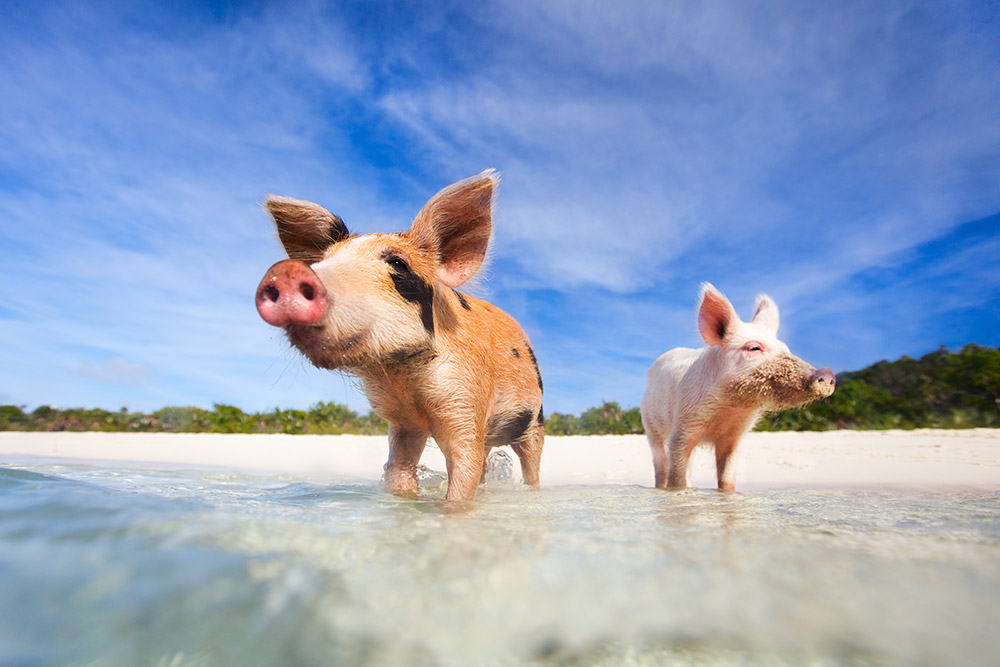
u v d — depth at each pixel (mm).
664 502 620
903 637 220
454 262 653
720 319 939
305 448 2016
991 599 253
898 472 1211
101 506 368
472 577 271
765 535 381
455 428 623
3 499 383
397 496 622
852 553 324
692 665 202
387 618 231
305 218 653
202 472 1061
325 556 293
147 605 229
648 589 261
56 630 209
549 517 469
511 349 807
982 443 1951
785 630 227
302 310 478
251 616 227
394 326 557
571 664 204
